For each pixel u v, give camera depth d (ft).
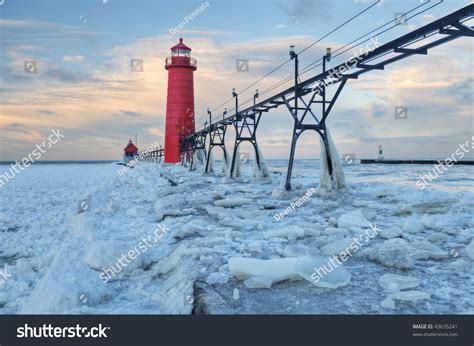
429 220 26.66
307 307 12.84
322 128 45.34
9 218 43.52
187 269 17.61
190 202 43.32
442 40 28.43
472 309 12.32
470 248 18.10
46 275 17.11
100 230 30.76
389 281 14.76
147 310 14.51
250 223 28.84
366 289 14.40
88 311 14.29
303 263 15.85
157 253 22.45
